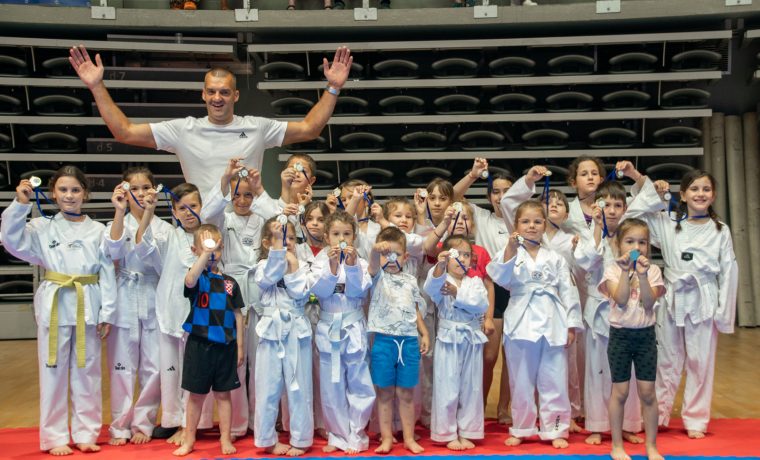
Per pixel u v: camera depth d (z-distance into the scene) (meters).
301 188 3.83
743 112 7.83
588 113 7.03
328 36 7.57
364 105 7.20
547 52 7.34
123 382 3.55
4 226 3.34
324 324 3.40
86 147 7.40
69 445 3.52
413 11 7.15
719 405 4.31
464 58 7.30
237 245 3.70
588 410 3.53
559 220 3.85
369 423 3.69
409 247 3.65
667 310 3.71
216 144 3.99
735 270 3.70
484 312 3.48
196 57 7.58
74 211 3.54
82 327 3.40
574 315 3.46
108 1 7.68
